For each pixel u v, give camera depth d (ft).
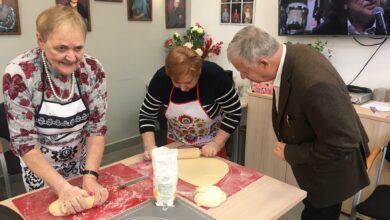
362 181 4.55
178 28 11.71
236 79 10.53
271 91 8.04
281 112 4.28
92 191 3.54
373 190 6.33
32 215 3.30
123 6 9.95
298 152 4.15
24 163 4.01
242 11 10.16
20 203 3.52
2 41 7.79
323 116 3.54
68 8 3.26
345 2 7.53
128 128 11.23
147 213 3.30
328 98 3.50
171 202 3.43
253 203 3.58
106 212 3.34
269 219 3.32
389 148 6.11
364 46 7.86
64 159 4.33
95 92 4.06
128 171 4.30
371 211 5.19
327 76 3.60
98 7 9.34
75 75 3.85
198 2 11.45
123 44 10.25
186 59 4.21
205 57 10.57
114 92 10.43
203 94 5.02
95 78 4.02
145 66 11.12
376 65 7.78
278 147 4.53
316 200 4.51
